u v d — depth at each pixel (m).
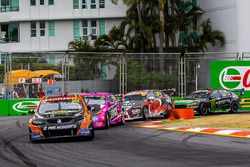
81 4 73.56
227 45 64.25
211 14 66.56
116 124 30.34
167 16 65.31
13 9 75.25
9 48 75.19
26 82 41.19
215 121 28.39
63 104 22.09
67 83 41.62
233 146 18.03
